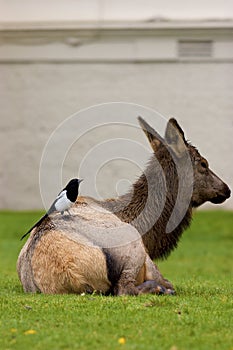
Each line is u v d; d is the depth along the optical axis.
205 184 19.69
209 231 38.91
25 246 18.12
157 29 44.25
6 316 15.12
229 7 44.12
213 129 44.81
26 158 46.03
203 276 24.81
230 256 32.28
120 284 17.25
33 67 45.66
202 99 44.78
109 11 44.75
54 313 15.24
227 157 44.84
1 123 46.41
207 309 15.96
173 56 44.53
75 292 17.05
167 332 14.01
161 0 44.41
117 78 45.06
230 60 44.41
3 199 46.19
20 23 44.97
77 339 13.47
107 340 13.43
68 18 44.97
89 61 45.12
